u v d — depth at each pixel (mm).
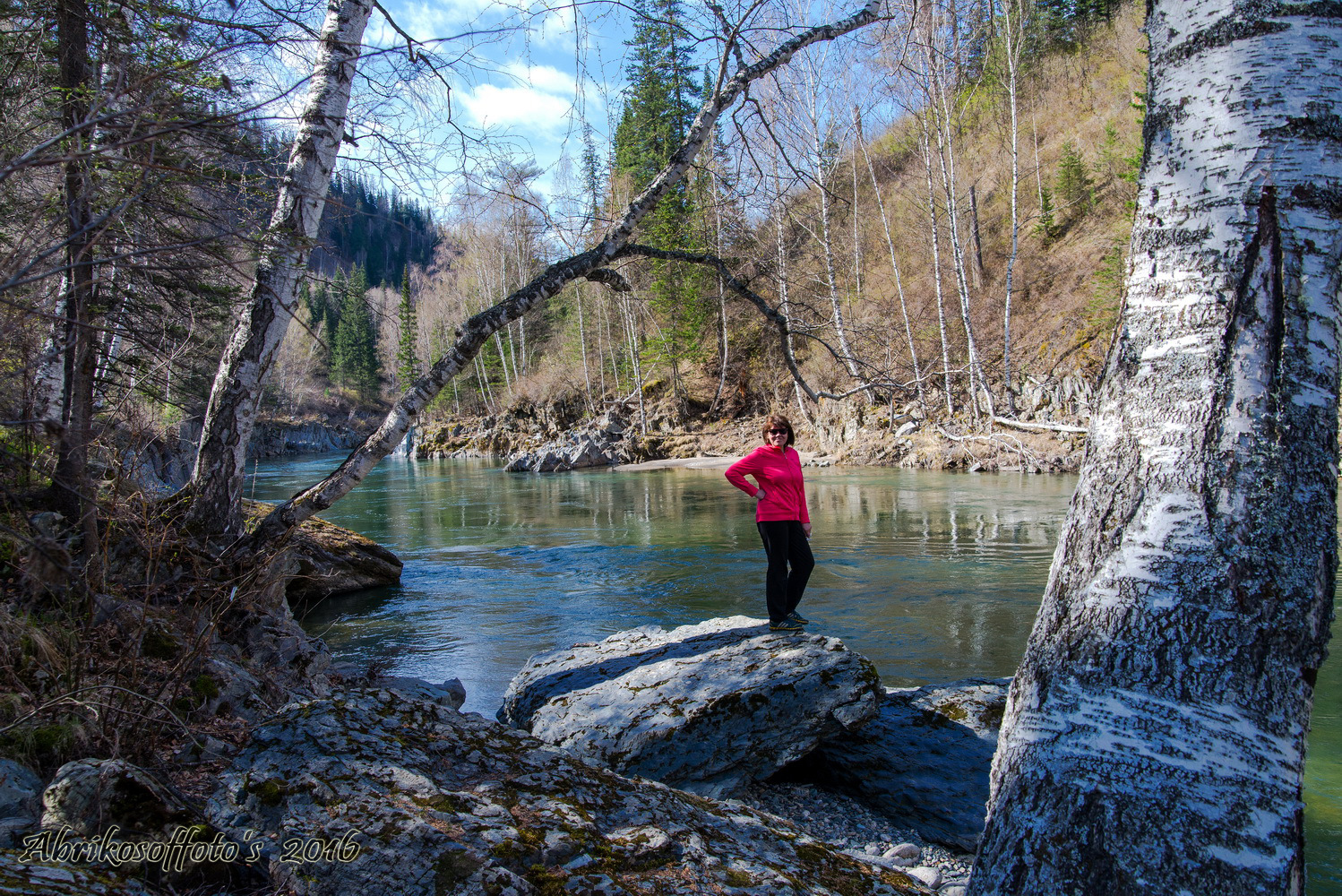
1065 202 31281
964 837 4152
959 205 30688
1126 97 31109
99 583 3902
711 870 2496
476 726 3125
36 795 2641
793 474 5664
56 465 3119
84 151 2025
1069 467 23078
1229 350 1912
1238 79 1935
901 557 11938
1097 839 1812
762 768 4598
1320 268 1877
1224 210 1939
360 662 7555
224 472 5477
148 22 3062
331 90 5309
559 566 12641
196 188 3252
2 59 3588
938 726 5102
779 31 5785
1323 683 6383
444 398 54219
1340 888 3551
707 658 5289
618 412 41438
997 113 32500
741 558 12633
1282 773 1755
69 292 2699
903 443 28062
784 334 6645
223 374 5531
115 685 3143
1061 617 2059
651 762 4480
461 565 13008
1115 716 1872
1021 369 27125
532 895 2217
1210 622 1833
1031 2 25953
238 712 4051
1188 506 1898
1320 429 1870
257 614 5199
